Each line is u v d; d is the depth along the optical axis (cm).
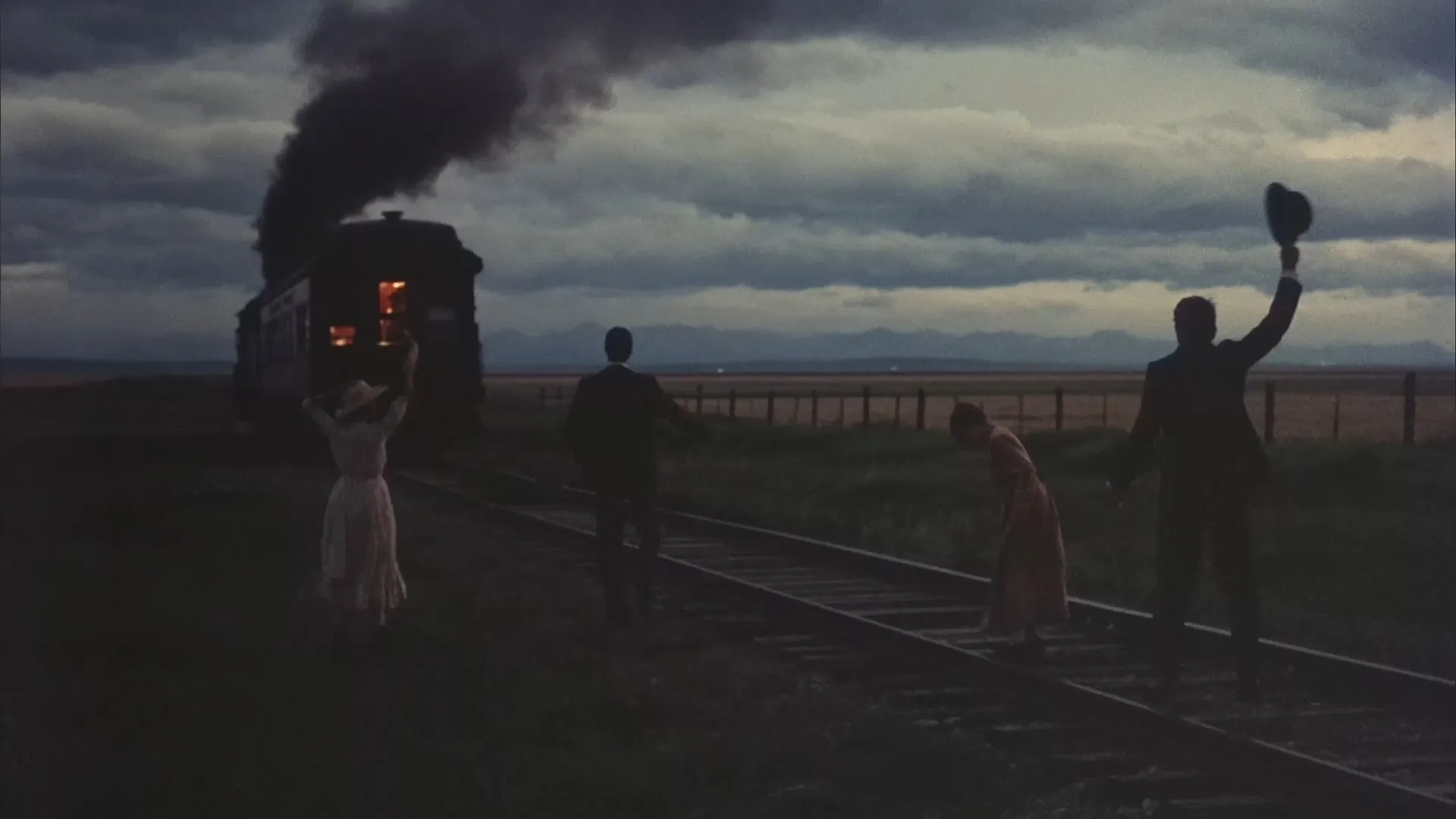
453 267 2919
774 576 1443
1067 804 698
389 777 739
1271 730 828
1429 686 866
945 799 711
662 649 1067
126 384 9094
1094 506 1944
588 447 1145
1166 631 873
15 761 773
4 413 6062
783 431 3456
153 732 832
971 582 1320
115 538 1697
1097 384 15275
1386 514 1714
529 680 950
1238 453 851
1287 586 1370
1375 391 10106
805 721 846
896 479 2369
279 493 2252
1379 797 674
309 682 952
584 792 714
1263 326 848
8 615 1189
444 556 1568
